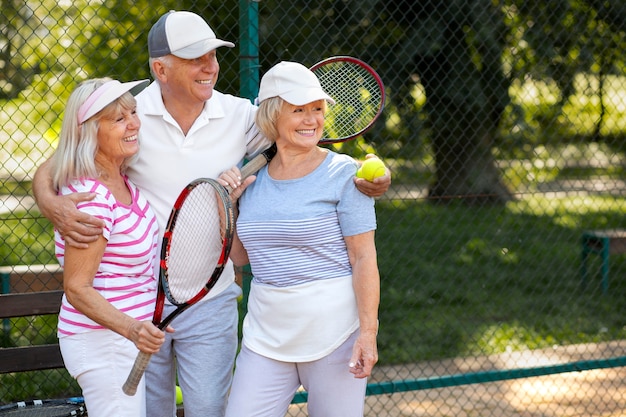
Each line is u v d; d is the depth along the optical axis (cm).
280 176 552
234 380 561
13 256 1467
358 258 540
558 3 1547
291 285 540
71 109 517
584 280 1474
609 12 1562
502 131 1952
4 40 1355
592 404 944
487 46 1592
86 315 504
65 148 516
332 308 538
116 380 524
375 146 1758
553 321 1276
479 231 1805
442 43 1586
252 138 595
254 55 745
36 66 1375
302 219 531
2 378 932
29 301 679
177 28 552
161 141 571
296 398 794
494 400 954
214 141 581
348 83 638
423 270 1516
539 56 1636
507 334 1209
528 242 1742
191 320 580
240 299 1024
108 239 511
